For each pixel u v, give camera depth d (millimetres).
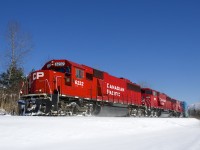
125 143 12383
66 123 14625
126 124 19172
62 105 21688
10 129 11539
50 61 24031
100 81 27875
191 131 22266
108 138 13711
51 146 10430
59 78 22250
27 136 11273
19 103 22000
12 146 9836
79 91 24141
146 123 22297
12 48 36281
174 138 15820
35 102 20984
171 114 53531
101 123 16969
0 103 33938
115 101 30891
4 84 36125
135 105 36562
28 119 13789
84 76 25141
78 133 13555
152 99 42781
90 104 25719
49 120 14297
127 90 34719
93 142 12086
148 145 12156
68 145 10898
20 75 36156
